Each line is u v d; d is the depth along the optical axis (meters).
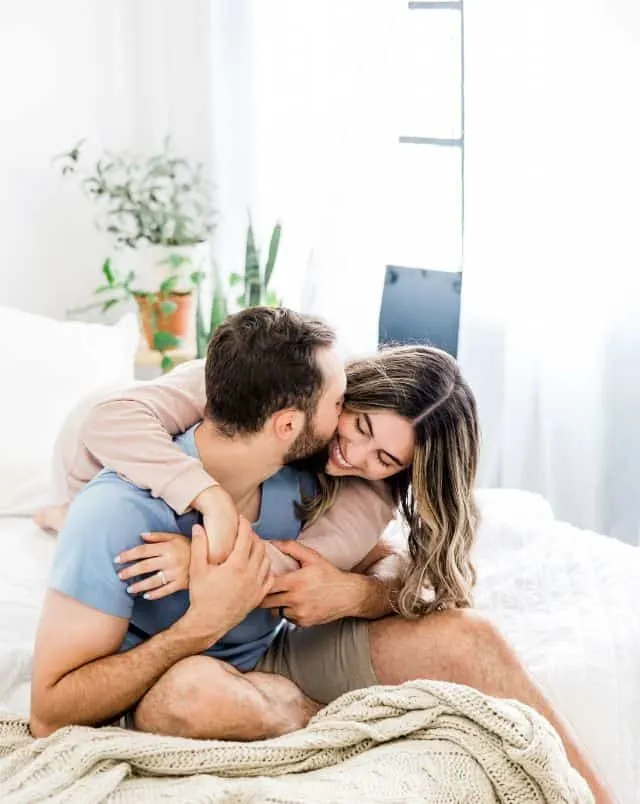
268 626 1.92
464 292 3.21
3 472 2.53
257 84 3.45
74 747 1.55
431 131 3.34
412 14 3.29
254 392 1.67
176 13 3.50
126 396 1.80
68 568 1.61
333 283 3.39
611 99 2.92
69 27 3.44
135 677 1.63
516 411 3.15
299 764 1.59
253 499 1.85
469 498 1.84
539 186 3.04
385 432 1.76
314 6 3.31
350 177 3.32
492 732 1.61
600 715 1.84
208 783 1.50
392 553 2.05
